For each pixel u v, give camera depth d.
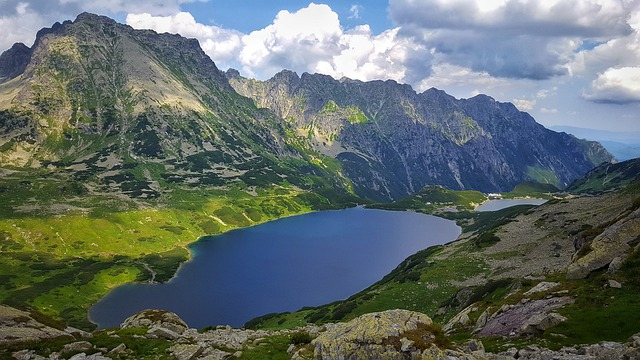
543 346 31.48
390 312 27.78
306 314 134.88
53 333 37.19
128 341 36.06
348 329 26.97
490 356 29.41
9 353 31.11
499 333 41.22
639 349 22.62
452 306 91.81
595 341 30.48
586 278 46.12
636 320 31.45
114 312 173.12
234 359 33.09
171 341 38.28
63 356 31.23
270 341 40.00
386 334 25.05
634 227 47.75
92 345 34.59
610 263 44.06
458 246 173.62
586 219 139.00
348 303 122.25
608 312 33.88
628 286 38.12
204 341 39.84
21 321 38.41
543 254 116.25
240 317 159.00
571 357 26.28
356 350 24.97
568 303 39.72
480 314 55.28
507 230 164.12
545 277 58.16
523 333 37.28
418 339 24.31
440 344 24.64
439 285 117.44
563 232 131.88
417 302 107.62
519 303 46.22
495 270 116.25
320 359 26.59
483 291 79.44
